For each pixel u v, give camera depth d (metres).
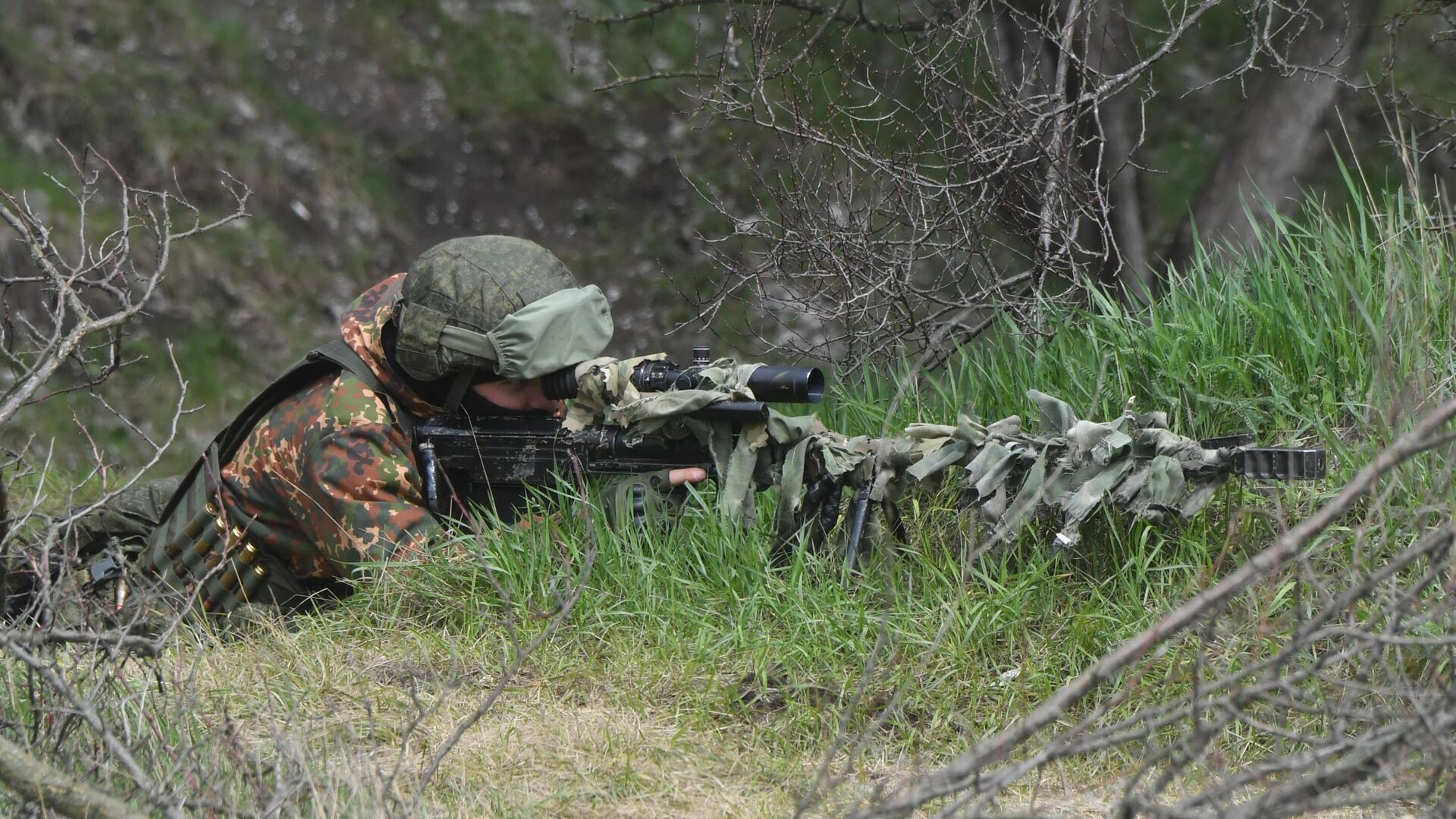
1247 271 13.64
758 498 11.29
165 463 29.33
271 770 7.80
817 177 15.45
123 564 9.61
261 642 10.62
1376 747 6.13
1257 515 9.97
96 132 34.81
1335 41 19.61
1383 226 13.66
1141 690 8.89
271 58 39.28
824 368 17.80
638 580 10.39
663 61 41.75
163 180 34.81
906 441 9.98
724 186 37.75
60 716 7.72
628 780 8.20
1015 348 13.55
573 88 41.00
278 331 33.44
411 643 10.23
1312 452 8.80
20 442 27.58
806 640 9.66
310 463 11.16
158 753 7.73
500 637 10.12
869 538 10.26
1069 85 17.25
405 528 11.03
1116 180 17.62
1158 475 9.09
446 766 8.39
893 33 17.19
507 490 11.34
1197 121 38.31
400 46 41.03
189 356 31.67
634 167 39.09
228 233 34.34
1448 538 6.02
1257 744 8.47
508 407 11.21
